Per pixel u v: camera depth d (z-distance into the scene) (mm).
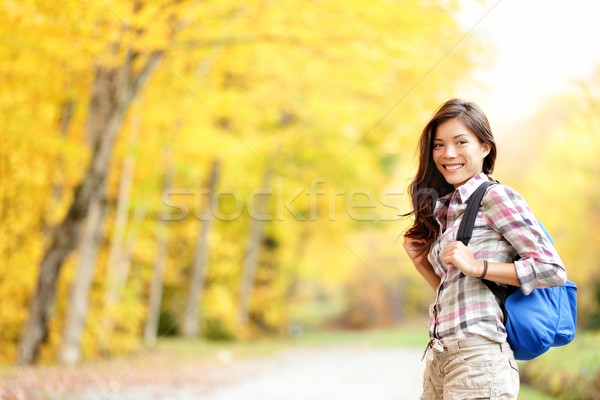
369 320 48094
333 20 8938
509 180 18844
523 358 2584
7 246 11805
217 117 12898
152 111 11773
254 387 10266
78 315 11508
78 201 10367
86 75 10258
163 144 12227
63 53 8898
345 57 9844
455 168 2742
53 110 11367
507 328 2529
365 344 25281
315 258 34750
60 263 10609
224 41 9250
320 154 19281
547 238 2510
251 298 27875
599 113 14906
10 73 9672
